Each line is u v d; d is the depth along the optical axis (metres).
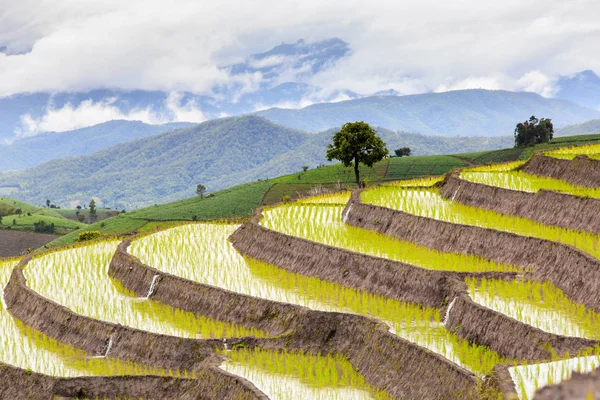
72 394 28.38
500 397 19.69
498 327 26.30
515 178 55.94
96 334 33.28
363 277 36.84
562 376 20.50
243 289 37.50
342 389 25.19
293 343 29.78
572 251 32.94
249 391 24.20
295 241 42.78
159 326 34.25
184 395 26.56
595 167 51.56
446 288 32.12
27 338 35.47
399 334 28.50
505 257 37.09
